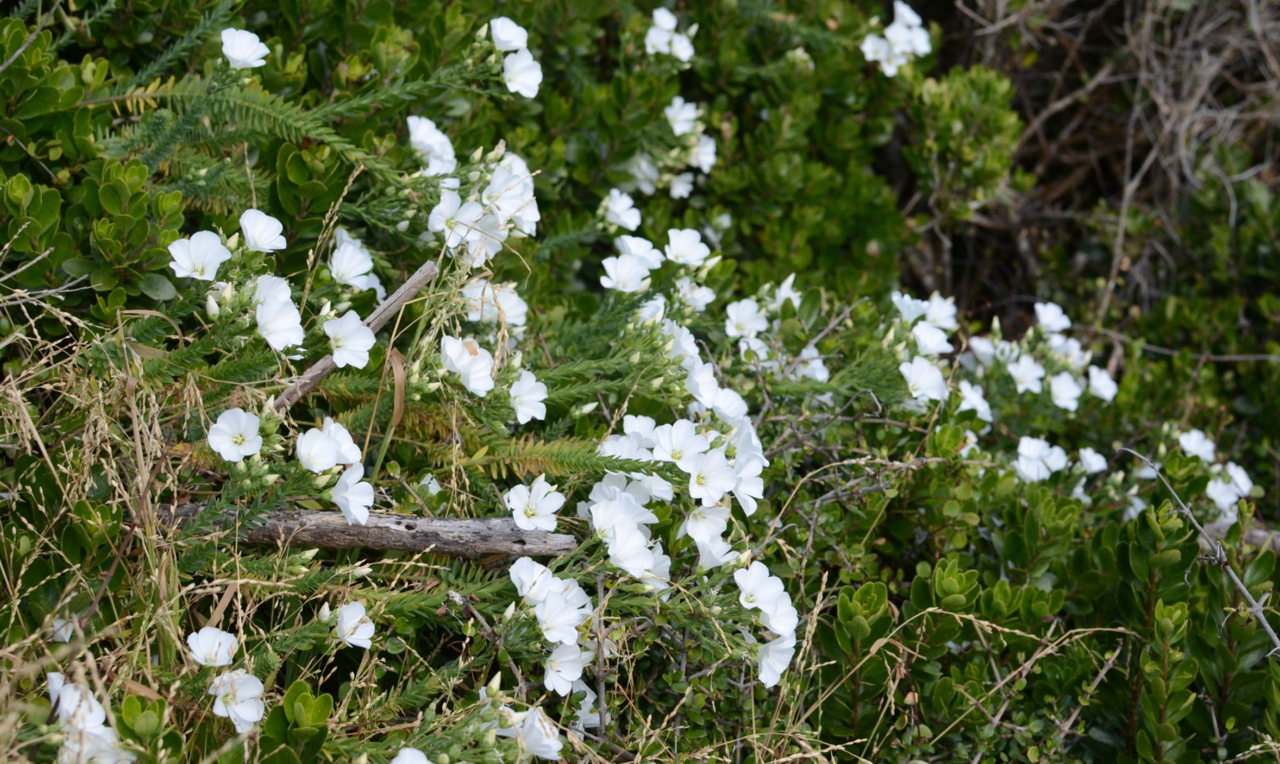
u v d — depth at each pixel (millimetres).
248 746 1739
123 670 1763
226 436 1884
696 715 2188
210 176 2346
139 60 2699
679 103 3500
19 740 1625
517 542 2092
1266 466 4062
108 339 2076
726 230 3689
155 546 1885
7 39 2189
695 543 2295
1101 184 5141
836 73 3969
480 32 2602
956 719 2387
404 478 2320
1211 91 5188
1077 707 2461
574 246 3201
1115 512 3260
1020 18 4648
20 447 2027
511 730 1854
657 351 2439
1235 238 4605
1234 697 2451
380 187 2584
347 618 1898
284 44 2775
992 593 2521
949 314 3223
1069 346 3771
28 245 2123
